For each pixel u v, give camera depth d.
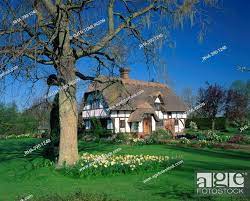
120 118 49.16
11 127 42.66
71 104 17.89
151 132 47.47
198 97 57.78
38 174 16.73
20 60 15.02
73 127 17.97
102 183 14.80
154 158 18.53
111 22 18.41
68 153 17.69
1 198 12.45
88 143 37.94
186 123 62.44
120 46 18.44
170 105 55.38
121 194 12.55
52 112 22.27
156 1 17.92
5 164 20.23
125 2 18.66
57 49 17.67
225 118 56.97
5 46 15.42
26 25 16.00
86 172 15.91
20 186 14.64
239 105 55.31
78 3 17.52
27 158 22.14
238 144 34.91
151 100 52.84
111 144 36.50
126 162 16.81
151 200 11.52
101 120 50.19
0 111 39.31
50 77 17.83
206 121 59.34
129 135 45.66
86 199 8.45
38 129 46.41
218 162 21.30
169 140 38.66
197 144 33.31
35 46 15.29
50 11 17.36
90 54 18.39
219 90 53.66
